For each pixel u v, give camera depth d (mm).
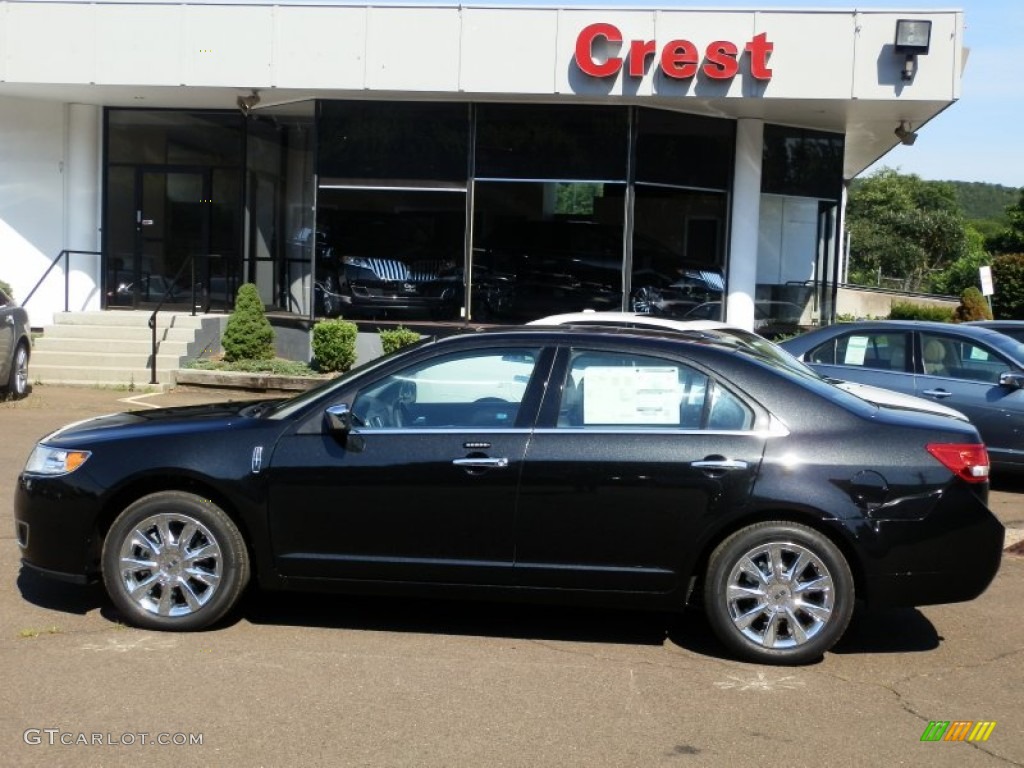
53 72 16516
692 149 17125
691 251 17312
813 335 11539
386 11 15844
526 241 16812
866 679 5621
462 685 5398
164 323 17438
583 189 16688
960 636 6379
